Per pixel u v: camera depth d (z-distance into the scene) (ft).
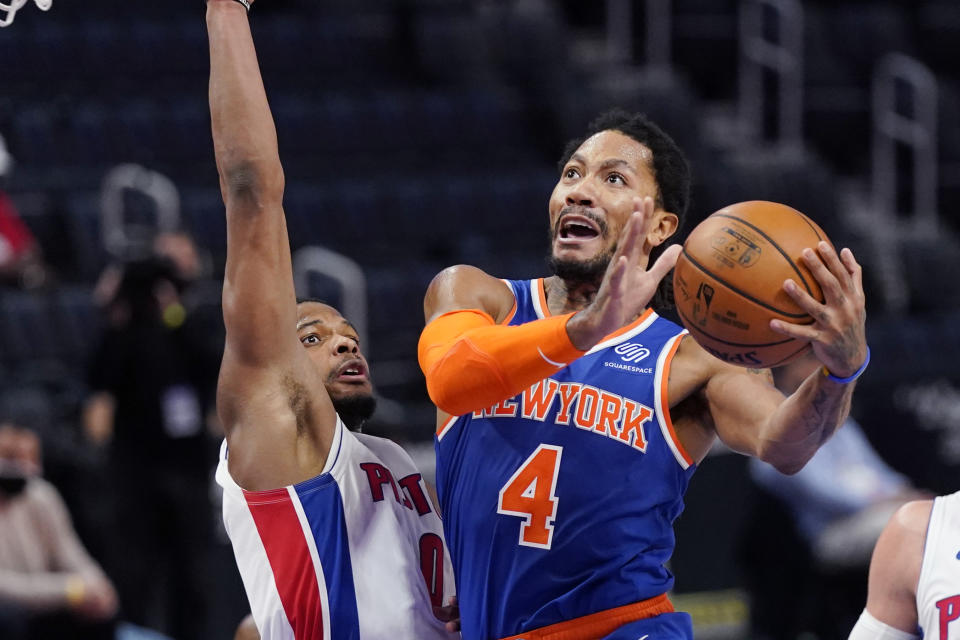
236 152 24.82
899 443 72.90
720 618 62.69
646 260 25.73
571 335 21.56
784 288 21.42
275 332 25.45
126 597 62.23
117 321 63.82
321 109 109.09
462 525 24.91
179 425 63.41
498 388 22.33
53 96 106.63
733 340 22.06
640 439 24.22
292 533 26.02
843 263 21.36
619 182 25.32
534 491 24.16
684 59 126.82
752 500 60.95
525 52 123.54
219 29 25.35
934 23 138.62
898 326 98.32
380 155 109.91
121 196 90.12
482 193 105.09
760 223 22.15
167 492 63.10
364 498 26.63
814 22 131.75
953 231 123.54
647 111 114.01
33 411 60.54
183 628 63.10
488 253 99.71
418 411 79.51
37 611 52.95
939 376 91.56
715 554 63.16
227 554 64.75
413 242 102.22
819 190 113.19
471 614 24.80
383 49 120.26
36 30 110.52
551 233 26.12
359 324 82.58
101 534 62.44
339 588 25.99
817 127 124.98
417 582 26.66
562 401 24.52
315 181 105.70
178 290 64.85
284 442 25.81
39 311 85.10
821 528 58.75
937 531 25.88
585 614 23.84
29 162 98.99
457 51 120.57
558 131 112.47
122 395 63.31
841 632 58.65
